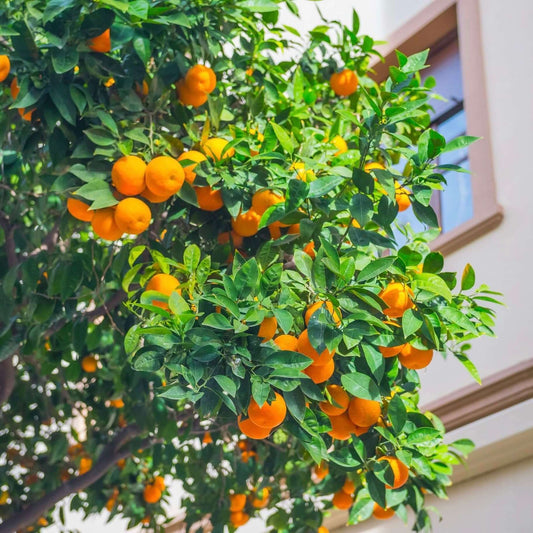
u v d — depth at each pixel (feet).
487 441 15.12
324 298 6.81
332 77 11.64
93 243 10.44
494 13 18.74
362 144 7.31
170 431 11.66
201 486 13.53
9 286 9.73
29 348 10.23
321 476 11.19
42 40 8.98
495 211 16.75
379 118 7.23
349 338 6.42
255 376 6.35
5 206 12.17
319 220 7.54
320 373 6.58
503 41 18.24
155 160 7.50
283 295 6.80
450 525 15.88
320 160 8.63
